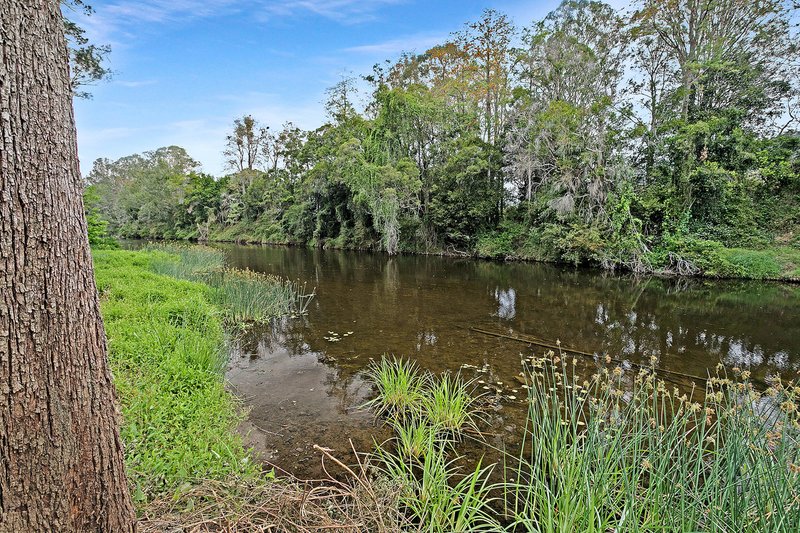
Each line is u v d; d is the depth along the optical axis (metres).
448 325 7.33
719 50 15.20
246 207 35.56
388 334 6.74
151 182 41.56
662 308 8.77
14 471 1.17
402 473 2.75
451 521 2.24
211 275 11.88
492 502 2.73
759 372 5.00
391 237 21.28
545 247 17.03
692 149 14.14
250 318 7.66
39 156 1.21
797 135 15.14
